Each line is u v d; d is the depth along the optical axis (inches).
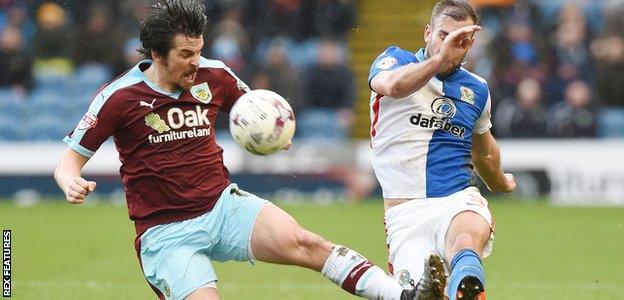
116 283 1412.4
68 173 873.5
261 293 1331.2
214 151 906.7
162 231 880.9
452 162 950.4
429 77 864.3
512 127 2554.1
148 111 883.4
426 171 945.5
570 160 2534.5
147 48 873.5
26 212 2326.5
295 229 879.7
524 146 2546.8
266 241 876.6
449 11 914.1
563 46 2733.8
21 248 1780.3
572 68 2704.2
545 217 2273.6
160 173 881.5
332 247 880.9
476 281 831.1
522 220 2210.9
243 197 900.0
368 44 3075.8
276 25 2822.3
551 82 2672.2
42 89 2738.7
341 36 2861.7
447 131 951.6
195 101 898.1
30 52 2738.7
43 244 1838.1
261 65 2647.6
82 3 2839.6
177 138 887.1
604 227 2124.8
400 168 950.4
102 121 884.0
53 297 1290.6
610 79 2689.5
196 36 862.5
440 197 941.8
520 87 2568.9
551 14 2997.0
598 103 2620.6
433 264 826.8
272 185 2561.5
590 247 1843.0
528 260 1675.7
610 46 2706.7
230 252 890.7
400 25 3088.1
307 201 2551.7
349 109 2733.8
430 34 934.4
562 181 2536.9
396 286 858.8
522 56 2672.2
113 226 2103.8
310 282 1430.9
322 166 2573.8
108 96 887.1
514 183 1043.3
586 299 1306.6
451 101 949.2
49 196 2564.0
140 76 894.4
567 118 2534.5
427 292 835.4
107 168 2532.0
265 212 888.3
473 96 957.2
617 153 2519.7
